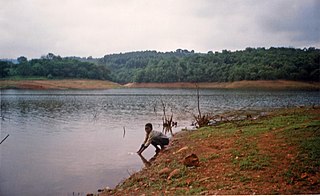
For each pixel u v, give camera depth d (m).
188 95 59.81
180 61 118.94
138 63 157.88
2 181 9.25
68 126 21.28
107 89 96.56
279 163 7.85
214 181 7.28
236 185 6.81
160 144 13.16
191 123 22.14
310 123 11.87
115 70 153.00
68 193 8.27
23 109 33.81
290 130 11.27
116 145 14.67
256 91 69.19
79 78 112.00
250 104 36.16
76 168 10.64
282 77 84.88
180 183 7.52
